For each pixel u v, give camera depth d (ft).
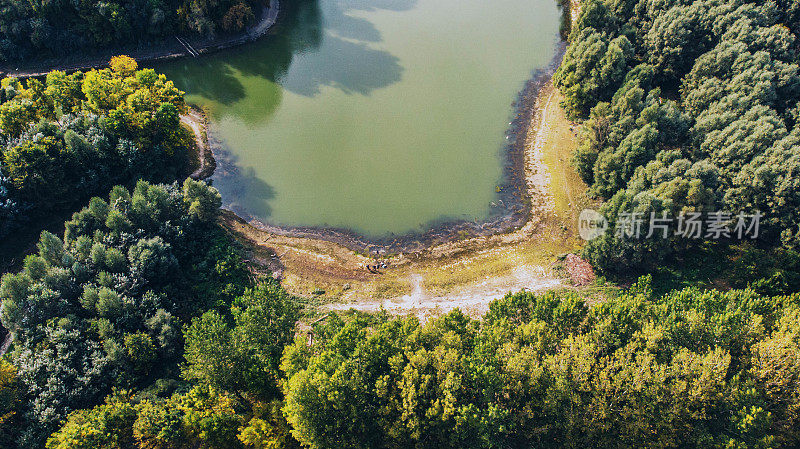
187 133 333.83
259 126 355.97
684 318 193.26
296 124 358.64
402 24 451.94
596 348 184.34
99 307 214.07
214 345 184.44
